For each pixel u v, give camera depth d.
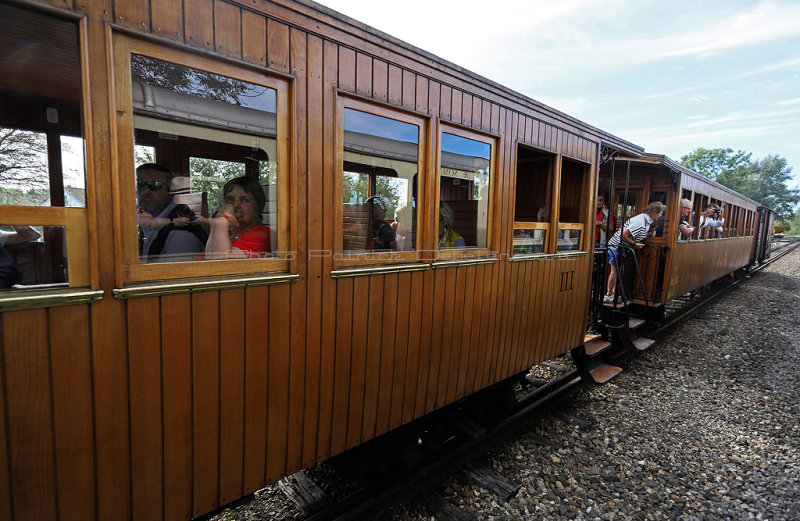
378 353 2.40
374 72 2.21
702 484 3.21
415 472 2.99
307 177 1.97
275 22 1.81
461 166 2.84
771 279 14.45
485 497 2.94
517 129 3.23
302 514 2.69
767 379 5.36
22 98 2.05
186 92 1.74
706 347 6.62
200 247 1.93
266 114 1.86
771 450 3.71
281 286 1.92
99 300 1.44
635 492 3.09
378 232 2.40
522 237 3.47
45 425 1.38
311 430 2.14
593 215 4.42
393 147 2.39
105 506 1.54
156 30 1.50
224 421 1.81
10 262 1.52
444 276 2.75
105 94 1.42
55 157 2.13
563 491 3.04
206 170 2.20
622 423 4.10
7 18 1.36
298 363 2.03
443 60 2.57
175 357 1.64
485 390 3.74
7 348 1.29
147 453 1.62
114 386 1.51
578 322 4.40
